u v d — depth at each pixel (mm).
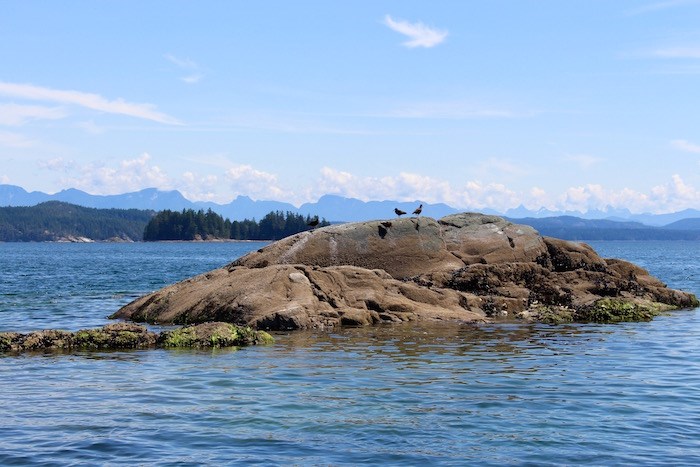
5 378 18266
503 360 20891
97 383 17672
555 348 23156
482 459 12086
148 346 23453
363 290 31219
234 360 20828
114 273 76312
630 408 15266
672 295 37375
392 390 16891
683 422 14227
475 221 39406
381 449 12586
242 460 12039
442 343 24125
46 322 31188
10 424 14023
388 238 37094
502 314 32312
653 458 12133
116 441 13008
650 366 20016
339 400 15906
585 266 37750
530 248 37875
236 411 14992
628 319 31172
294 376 18484
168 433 13492
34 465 11805
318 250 36281
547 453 12383
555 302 34219
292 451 12484
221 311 29047
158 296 32531
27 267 90938
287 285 29859
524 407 15336
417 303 31656
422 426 13906
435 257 37031
